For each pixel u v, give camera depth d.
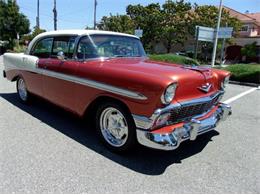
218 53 30.50
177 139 3.18
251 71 11.03
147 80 3.15
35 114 5.30
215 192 2.91
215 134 4.64
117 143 3.70
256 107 6.80
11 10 32.06
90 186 2.92
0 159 3.41
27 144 3.89
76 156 3.58
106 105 3.70
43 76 4.89
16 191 2.78
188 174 3.26
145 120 3.19
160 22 31.58
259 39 30.59
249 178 3.22
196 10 30.05
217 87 4.18
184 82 3.35
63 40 4.54
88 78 3.84
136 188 2.92
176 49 35.81
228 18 29.58
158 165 3.45
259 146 4.18
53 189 2.84
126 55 4.59
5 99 6.39
